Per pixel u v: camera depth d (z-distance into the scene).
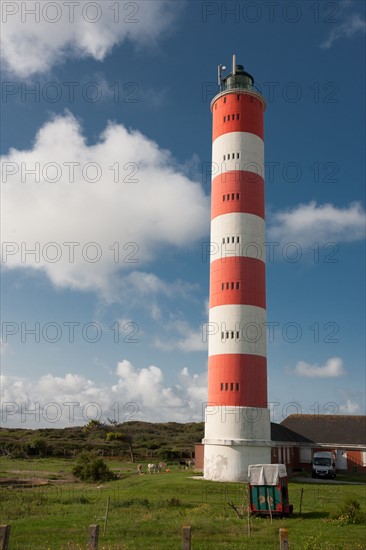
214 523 25.22
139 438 119.50
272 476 28.17
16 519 26.36
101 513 28.11
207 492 38.53
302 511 29.84
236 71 60.25
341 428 65.81
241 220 53.41
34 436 118.12
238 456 47.53
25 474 56.09
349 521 25.84
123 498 34.78
